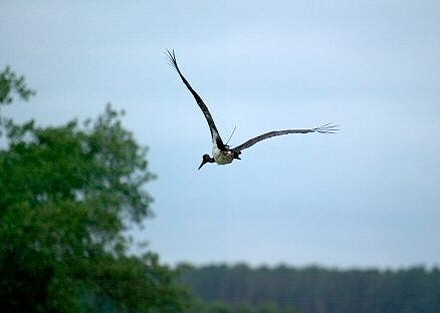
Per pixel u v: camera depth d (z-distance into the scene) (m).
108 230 49.50
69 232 47.75
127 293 50.12
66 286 48.34
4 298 49.53
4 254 48.28
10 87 51.56
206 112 30.95
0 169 49.50
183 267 52.25
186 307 51.75
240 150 31.05
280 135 31.11
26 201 47.94
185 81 30.36
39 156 50.81
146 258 51.47
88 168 50.69
